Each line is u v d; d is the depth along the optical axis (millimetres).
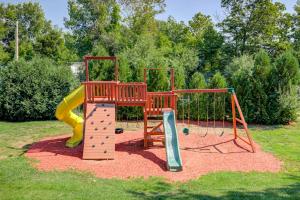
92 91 9547
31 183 6312
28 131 12500
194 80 15461
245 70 14484
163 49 27391
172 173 7250
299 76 13875
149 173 7254
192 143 10062
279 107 13898
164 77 15695
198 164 7891
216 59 29438
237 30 27531
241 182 6570
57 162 8039
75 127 10086
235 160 8219
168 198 5559
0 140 10766
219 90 9758
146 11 37656
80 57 41375
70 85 15836
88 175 7105
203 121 15195
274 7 25969
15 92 15047
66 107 9820
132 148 9453
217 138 10766
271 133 12156
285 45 26625
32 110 15305
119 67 15703
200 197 5578
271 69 14078
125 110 15438
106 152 8359
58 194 5668
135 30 36562
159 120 15531
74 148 9508
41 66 15555
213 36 29094
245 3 26703
